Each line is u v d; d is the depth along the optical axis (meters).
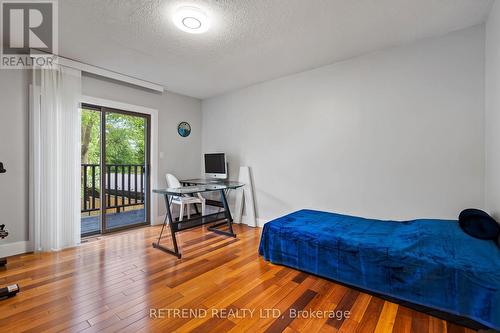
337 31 2.41
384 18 2.20
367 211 2.95
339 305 1.83
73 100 3.03
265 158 3.97
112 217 4.33
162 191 2.91
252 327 1.57
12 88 2.71
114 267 2.44
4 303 1.80
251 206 4.08
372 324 1.61
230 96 4.45
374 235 2.21
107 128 3.70
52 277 2.21
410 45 2.65
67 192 2.98
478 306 1.50
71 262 2.55
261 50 2.81
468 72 2.35
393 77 2.75
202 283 2.13
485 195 2.27
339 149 3.17
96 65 3.21
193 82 3.92
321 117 3.32
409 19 2.22
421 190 2.60
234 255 2.78
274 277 2.26
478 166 2.31
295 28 2.35
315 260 2.26
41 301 1.83
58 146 2.90
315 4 1.99
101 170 3.51
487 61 2.20
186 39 2.54
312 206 3.44
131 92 3.79
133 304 1.81
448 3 2.00
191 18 2.10
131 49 2.77
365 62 2.94
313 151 3.41
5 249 2.67
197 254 2.81
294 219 2.80
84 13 2.11
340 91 3.14
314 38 2.54
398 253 1.85
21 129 2.77
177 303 1.83
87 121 3.88
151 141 4.07
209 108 4.79
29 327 1.55
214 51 2.83
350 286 2.10
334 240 2.17
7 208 2.69
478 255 1.66
